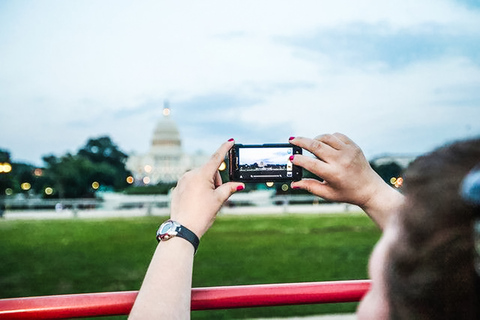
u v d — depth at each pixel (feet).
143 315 3.32
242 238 63.77
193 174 4.01
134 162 451.12
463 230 1.71
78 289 31.22
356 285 5.48
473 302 1.72
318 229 79.00
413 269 1.78
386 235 2.09
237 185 3.91
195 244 3.70
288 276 34.17
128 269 38.86
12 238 68.13
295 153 5.14
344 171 4.16
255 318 21.66
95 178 344.08
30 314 4.90
